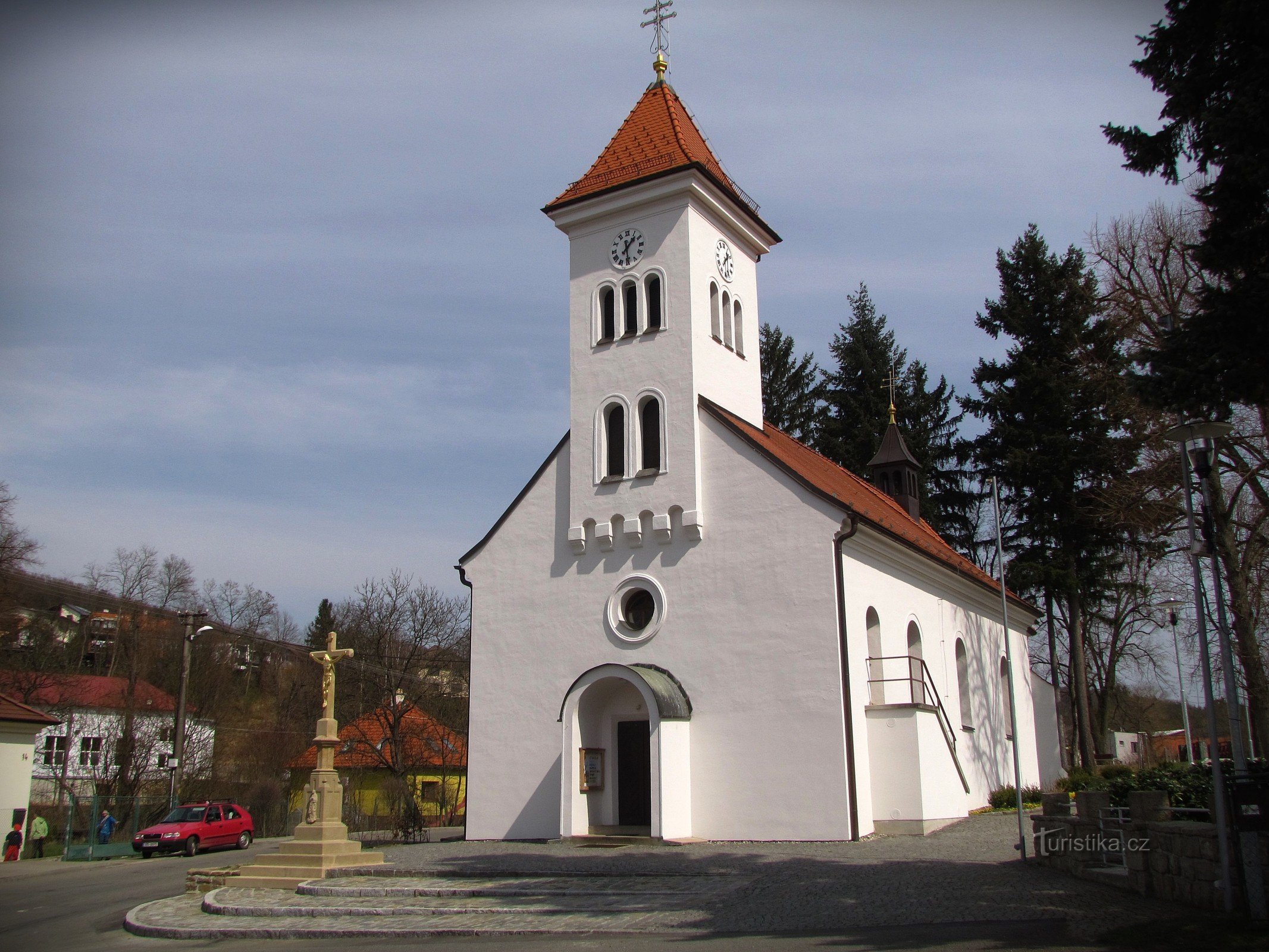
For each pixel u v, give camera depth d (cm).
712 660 2719
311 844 2252
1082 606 5022
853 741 2550
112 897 2469
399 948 1442
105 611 6681
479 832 2964
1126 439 3662
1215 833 1356
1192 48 1373
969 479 6128
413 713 6291
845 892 1644
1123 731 7475
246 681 8131
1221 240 1327
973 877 1762
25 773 4191
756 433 3170
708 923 1462
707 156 3247
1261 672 3088
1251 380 1285
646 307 3052
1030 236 5147
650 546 2880
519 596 3064
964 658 3641
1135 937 1203
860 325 6575
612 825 2747
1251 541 3247
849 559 2731
